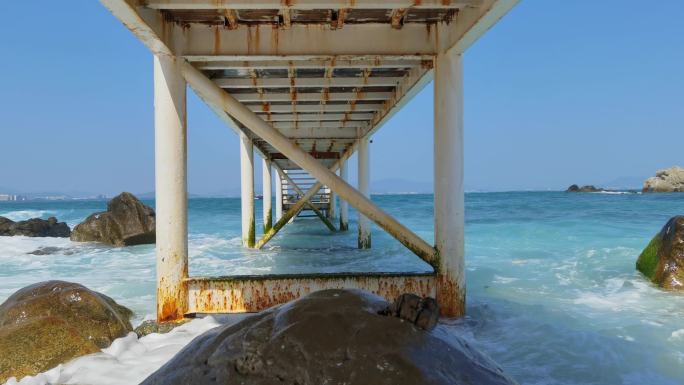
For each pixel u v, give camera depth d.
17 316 5.31
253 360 2.36
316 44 6.02
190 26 5.96
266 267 10.94
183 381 2.41
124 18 4.87
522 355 5.10
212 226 25.39
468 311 6.58
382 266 10.90
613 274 9.34
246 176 14.36
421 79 7.12
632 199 42.56
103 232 16.81
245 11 5.63
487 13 4.89
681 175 64.88
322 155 16.59
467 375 2.31
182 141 5.89
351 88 8.95
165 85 5.84
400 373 2.21
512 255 12.02
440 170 6.07
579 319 6.32
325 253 13.16
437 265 6.09
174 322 5.69
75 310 5.41
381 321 2.50
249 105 9.88
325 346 2.35
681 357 5.03
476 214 26.48
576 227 17.83
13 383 4.29
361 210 6.40
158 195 5.78
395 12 5.68
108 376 4.29
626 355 5.09
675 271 8.28
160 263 5.75
